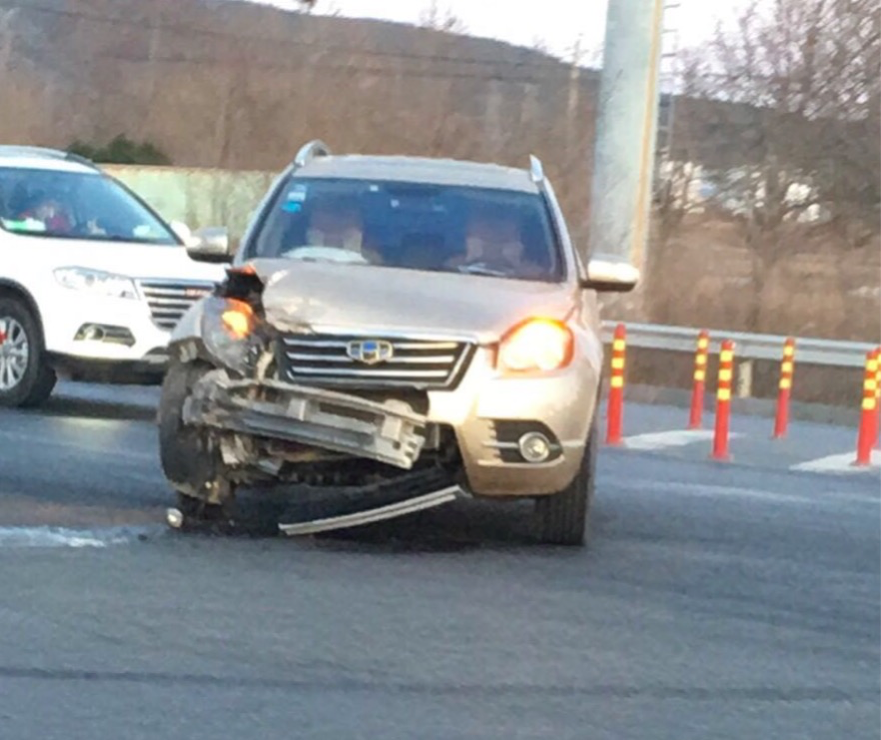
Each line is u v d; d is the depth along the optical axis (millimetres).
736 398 20625
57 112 55656
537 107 48406
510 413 8547
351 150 48750
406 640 7234
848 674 7160
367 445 8469
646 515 10750
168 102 53312
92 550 8602
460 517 9969
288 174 10461
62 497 10055
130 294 13898
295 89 50438
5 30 57531
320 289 8844
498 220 10047
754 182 36969
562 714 6371
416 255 9719
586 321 9305
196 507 9172
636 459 14242
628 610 8000
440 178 10406
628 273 9961
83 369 13969
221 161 50125
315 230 9891
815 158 36469
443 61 49844
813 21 37094
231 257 10242
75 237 14672
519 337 8688
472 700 6477
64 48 57875
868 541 10336
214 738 5910
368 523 9609
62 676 6512
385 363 8531
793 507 11594
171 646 6969
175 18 54344
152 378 14086
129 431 13180
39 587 7781
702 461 14445
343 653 6996
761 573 9078
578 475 9055
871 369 14930
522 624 7613
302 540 9109
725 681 6945
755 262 33656
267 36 51719
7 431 12789
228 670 6691
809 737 6281
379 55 50500
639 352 22844
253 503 9766
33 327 14148
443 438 8578
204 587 7934
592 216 24000
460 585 8258
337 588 8055
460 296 8914
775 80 37219
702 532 10234
